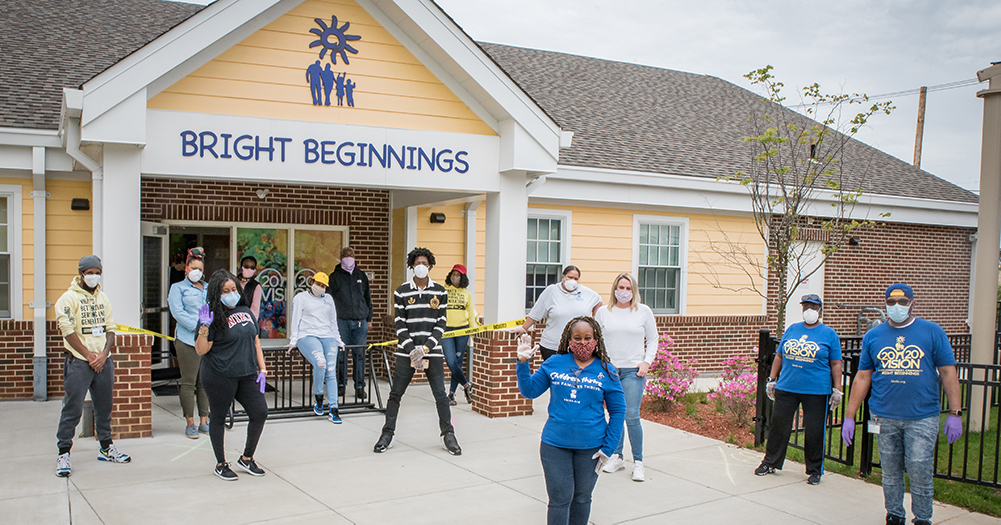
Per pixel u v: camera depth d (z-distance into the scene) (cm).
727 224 1459
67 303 632
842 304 1550
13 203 996
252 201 1148
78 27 1273
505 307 953
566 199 1290
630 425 659
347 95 869
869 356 562
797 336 671
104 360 661
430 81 912
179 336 785
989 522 571
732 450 775
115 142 743
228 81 812
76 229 1031
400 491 611
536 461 714
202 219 1116
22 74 1081
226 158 808
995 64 873
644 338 683
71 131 778
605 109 1593
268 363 1186
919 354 530
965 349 1084
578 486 459
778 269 1023
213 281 617
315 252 1221
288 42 839
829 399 732
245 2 792
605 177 1288
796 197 1037
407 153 896
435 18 872
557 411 458
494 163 948
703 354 1424
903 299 535
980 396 890
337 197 1209
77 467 663
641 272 1387
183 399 782
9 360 999
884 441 543
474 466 692
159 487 608
